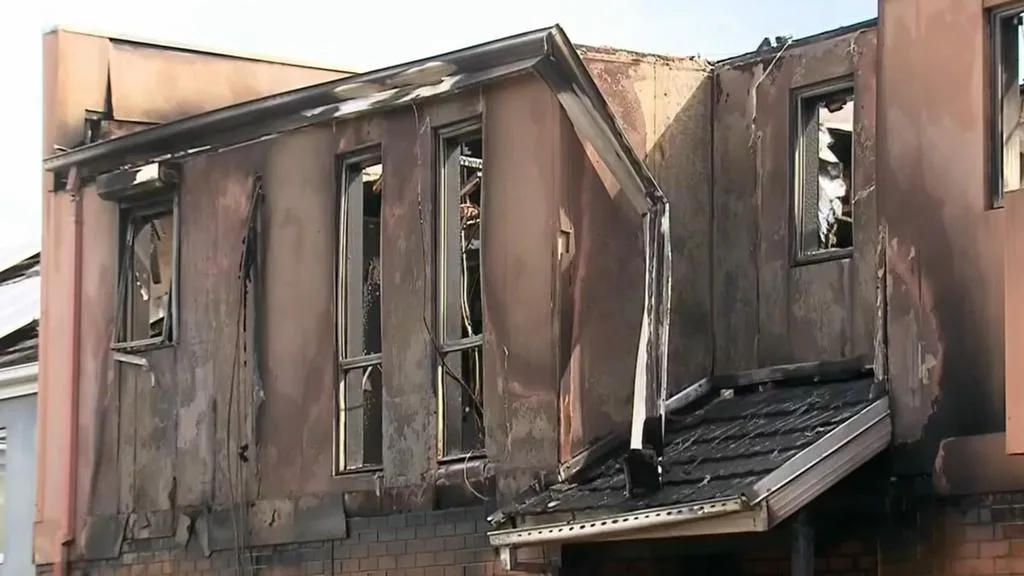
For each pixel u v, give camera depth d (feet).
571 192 47.73
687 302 50.72
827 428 41.52
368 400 54.75
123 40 65.21
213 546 57.11
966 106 40.81
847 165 51.16
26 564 69.26
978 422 39.58
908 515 40.60
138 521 59.98
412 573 50.52
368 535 52.08
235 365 57.00
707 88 52.24
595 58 49.96
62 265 63.72
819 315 48.65
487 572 48.39
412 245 51.62
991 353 39.47
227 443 57.06
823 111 50.78
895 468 41.09
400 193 52.21
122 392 61.31
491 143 49.57
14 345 74.38
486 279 49.34
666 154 51.03
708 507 39.75
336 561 52.95
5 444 72.28
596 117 47.09
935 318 40.75
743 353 50.47
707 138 52.06
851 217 50.72
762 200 50.60
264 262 56.54
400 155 52.31
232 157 57.93
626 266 48.85
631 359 48.70
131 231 62.18
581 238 47.88
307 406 54.54
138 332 61.82
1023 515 38.17
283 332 55.67
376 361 52.95
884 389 42.01
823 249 49.98
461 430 50.85
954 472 39.65
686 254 50.96
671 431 47.65
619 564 47.44
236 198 57.62
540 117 48.11
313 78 68.03
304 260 55.31
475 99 50.19
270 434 55.67
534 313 47.83
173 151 59.52
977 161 40.37
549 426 47.03
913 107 41.91
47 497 63.41
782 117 50.42
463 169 53.83
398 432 51.42
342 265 54.44
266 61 67.26
